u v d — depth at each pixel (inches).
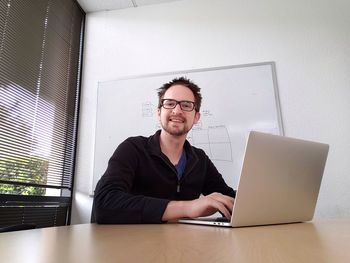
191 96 51.4
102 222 30.3
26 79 69.2
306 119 71.9
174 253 12.7
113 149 79.5
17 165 63.9
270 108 73.9
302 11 80.9
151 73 84.7
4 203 58.9
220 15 86.0
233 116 75.2
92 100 87.0
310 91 73.7
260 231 22.5
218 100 77.2
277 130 71.8
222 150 73.3
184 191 45.9
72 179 80.3
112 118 82.5
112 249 13.8
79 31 95.3
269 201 27.5
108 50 91.2
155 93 81.7
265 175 26.7
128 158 41.2
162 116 50.7
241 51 81.0
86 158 81.7
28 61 70.5
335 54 75.3
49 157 75.4
